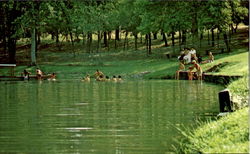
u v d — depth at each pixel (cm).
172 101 2389
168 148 1263
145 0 6238
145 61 6588
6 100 2541
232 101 1725
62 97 2703
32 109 2122
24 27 6819
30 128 1594
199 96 2630
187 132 1473
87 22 7106
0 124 1684
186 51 5097
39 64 7012
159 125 1630
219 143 1044
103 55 7738
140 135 1451
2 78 5288
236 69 3894
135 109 2081
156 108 2105
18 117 1859
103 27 7631
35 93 3012
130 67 5844
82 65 6694
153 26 6556
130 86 3575
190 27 6412
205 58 5559
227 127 1194
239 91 1848
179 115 1864
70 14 7012
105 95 2809
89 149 1266
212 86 3378
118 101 2436
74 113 1972
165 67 5209
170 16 6156
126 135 1455
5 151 1248
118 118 1811
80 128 1591
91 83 4109
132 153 1215
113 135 1458
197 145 1110
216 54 6138
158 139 1384
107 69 5922
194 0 5894
